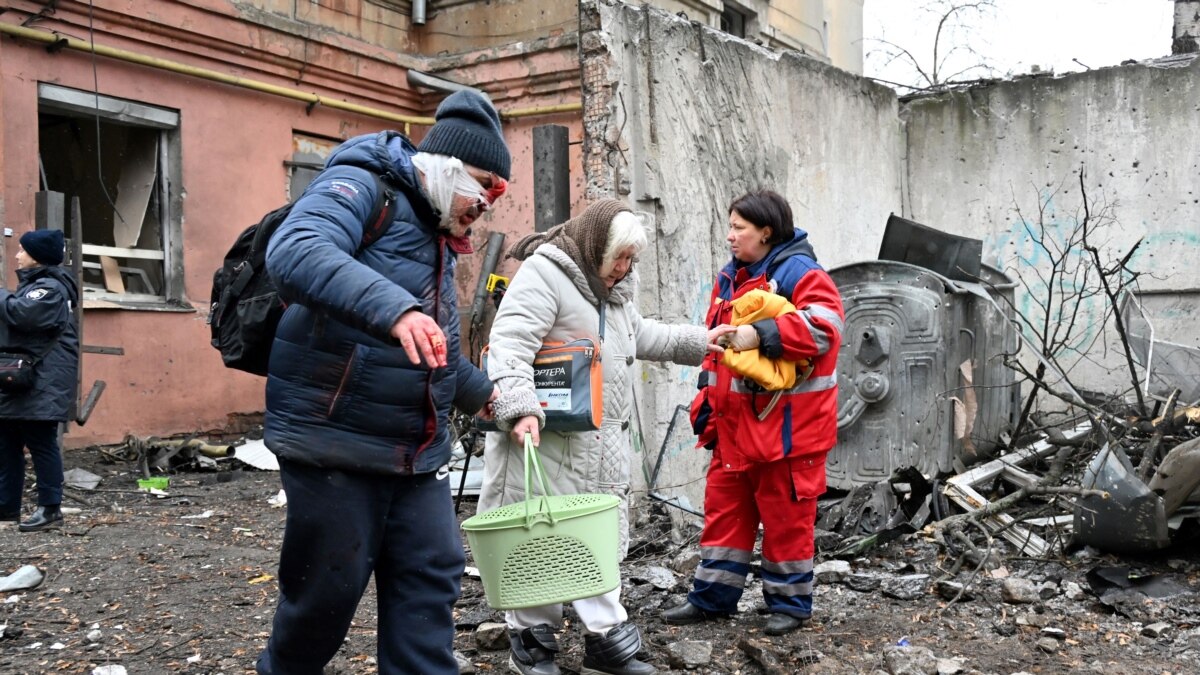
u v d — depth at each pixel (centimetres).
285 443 231
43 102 859
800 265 370
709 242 595
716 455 388
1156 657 341
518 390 286
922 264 608
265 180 1059
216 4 986
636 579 444
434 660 250
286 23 1059
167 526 602
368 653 361
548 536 268
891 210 852
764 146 652
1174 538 446
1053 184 816
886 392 546
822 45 1731
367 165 234
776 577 373
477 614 395
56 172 949
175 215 969
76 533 573
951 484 518
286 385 232
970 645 355
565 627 382
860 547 471
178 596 439
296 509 234
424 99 1239
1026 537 470
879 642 360
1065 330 804
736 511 385
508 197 1196
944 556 460
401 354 231
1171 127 767
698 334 354
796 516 367
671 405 566
